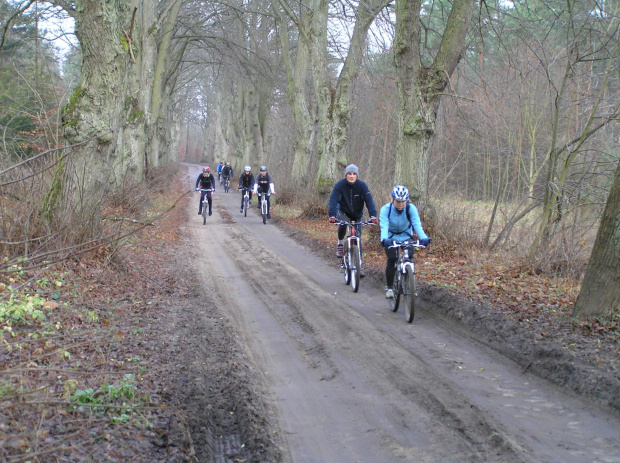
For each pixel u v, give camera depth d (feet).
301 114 87.04
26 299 21.21
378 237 47.24
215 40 98.43
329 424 15.26
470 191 79.41
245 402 16.06
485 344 22.21
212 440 14.20
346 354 21.08
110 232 30.50
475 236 44.24
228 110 186.91
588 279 22.61
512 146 61.62
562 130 56.85
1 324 18.70
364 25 62.34
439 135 70.79
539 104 59.98
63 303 22.90
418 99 43.65
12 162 27.89
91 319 21.72
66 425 12.62
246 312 27.68
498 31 44.80
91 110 31.07
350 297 31.09
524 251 38.99
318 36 69.15
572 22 36.83
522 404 16.21
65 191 28.99
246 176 79.92
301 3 68.03
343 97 69.21
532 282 32.32
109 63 31.19
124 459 11.97
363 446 13.94
